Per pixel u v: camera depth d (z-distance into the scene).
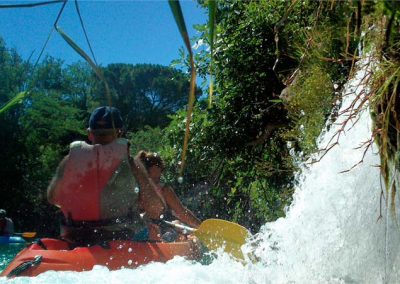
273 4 5.54
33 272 3.55
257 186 7.35
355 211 2.02
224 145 6.81
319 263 2.19
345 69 2.27
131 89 57.44
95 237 4.38
